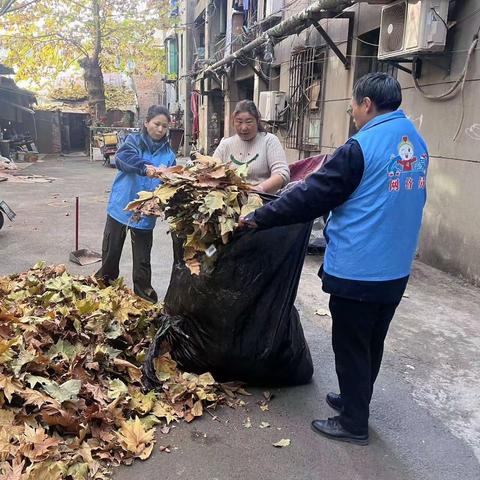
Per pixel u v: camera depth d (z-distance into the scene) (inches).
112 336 119.0
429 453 98.1
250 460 93.6
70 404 95.0
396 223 88.1
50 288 139.4
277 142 134.2
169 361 113.4
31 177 555.5
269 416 107.4
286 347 112.9
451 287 195.9
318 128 353.7
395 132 87.4
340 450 97.4
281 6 418.0
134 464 90.9
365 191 86.9
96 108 1004.6
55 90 1432.1
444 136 215.6
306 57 361.4
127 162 144.0
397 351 140.2
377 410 111.9
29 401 92.3
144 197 105.7
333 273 92.1
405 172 87.4
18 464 81.7
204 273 105.9
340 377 98.3
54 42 1050.1
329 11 275.3
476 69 194.4
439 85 217.2
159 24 1059.9
